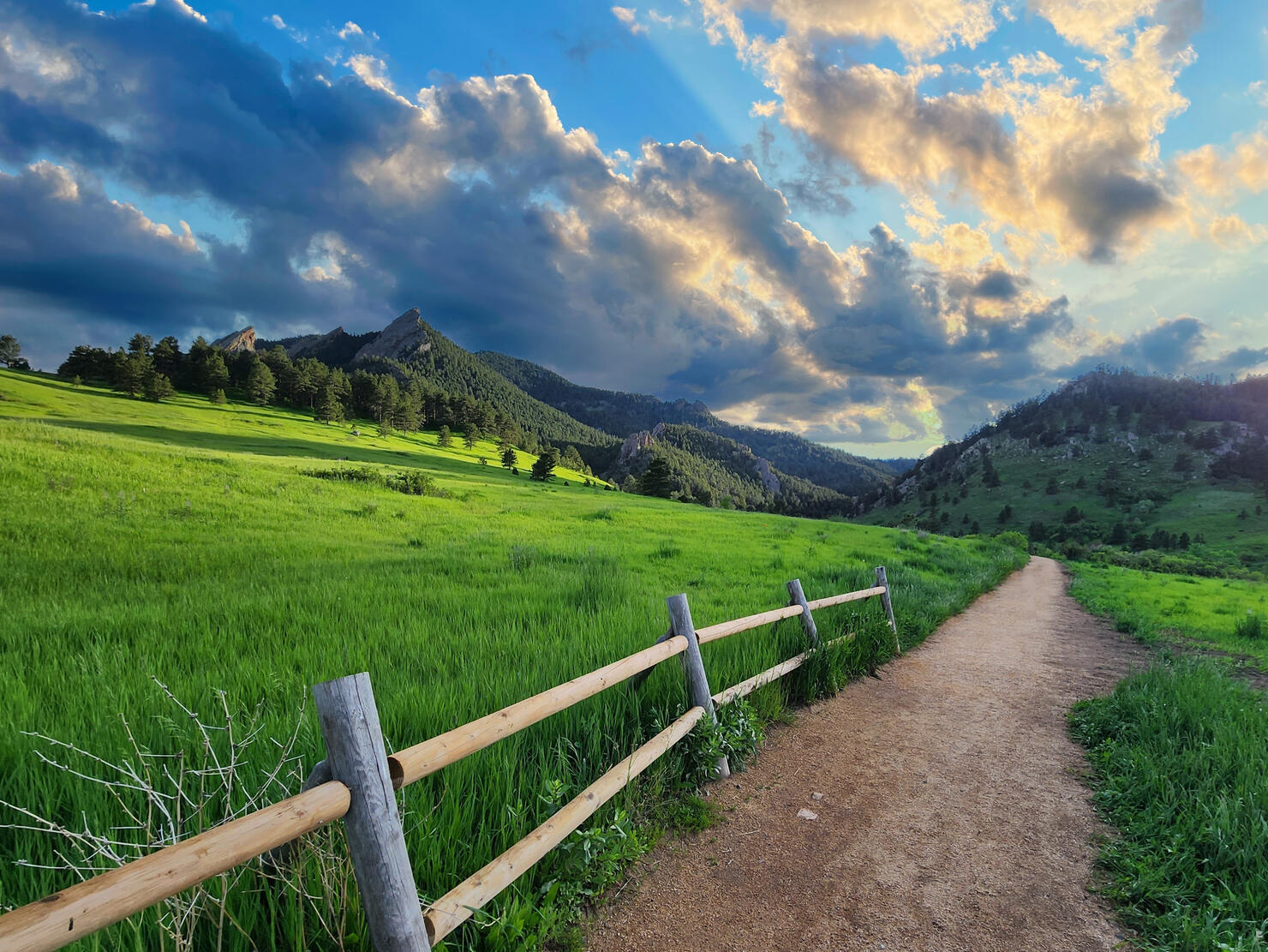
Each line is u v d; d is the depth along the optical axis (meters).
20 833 2.38
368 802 1.76
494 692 4.03
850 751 4.71
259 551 11.99
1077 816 3.69
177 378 127.50
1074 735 5.17
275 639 5.75
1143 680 5.68
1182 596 17.28
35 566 9.51
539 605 7.71
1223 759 3.73
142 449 25.52
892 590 11.87
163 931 1.84
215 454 30.06
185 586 8.55
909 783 4.15
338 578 9.49
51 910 1.16
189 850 1.40
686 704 4.29
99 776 2.78
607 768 3.51
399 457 78.38
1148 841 3.20
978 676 7.22
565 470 137.12
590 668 4.80
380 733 1.84
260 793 2.28
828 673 6.09
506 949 2.30
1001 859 3.21
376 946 1.76
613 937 2.55
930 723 5.42
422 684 4.43
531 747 3.50
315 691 1.77
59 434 24.38
